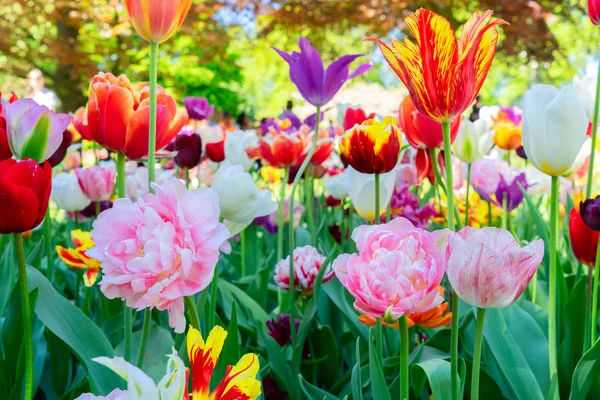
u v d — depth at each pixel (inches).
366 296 41.3
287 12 434.9
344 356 86.0
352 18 433.7
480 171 104.3
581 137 53.8
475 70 48.1
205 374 35.9
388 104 419.5
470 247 38.7
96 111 58.7
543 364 66.0
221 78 749.9
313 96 82.1
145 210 40.6
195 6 414.9
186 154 106.7
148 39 54.6
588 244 60.3
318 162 105.5
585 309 65.0
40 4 407.5
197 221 40.9
